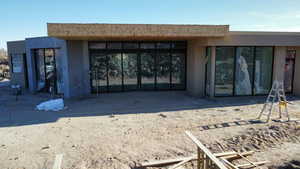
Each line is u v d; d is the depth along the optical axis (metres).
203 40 11.10
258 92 12.22
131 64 12.90
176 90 13.59
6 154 5.15
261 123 7.29
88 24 9.17
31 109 9.46
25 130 6.75
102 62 12.51
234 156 5.03
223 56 11.50
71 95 11.90
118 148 5.45
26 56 13.90
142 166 4.60
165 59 13.22
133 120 7.80
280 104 7.88
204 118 7.95
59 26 8.94
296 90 12.70
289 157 5.07
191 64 12.60
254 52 11.76
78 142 5.82
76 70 11.90
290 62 12.69
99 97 12.02
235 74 11.76
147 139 6.01
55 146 5.58
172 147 5.50
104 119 7.94
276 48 11.71
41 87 13.53
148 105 10.22
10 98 11.95
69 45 11.55
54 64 12.58
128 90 13.09
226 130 6.64
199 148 4.40
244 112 8.79
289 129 6.70
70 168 4.54
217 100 11.22
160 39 12.14
